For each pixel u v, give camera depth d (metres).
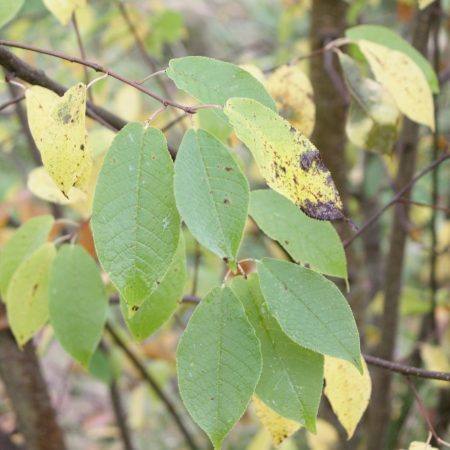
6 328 0.89
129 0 1.15
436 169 1.07
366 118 0.69
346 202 0.95
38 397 0.93
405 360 1.28
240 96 0.50
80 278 0.63
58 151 0.49
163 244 0.47
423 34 0.88
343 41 0.70
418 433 1.25
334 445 1.04
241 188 0.46
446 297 1.30
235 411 0.48
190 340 0.49
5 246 0.67
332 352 0.49
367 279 1.44
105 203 0.47
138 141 0.47
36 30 1.24
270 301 0.50
